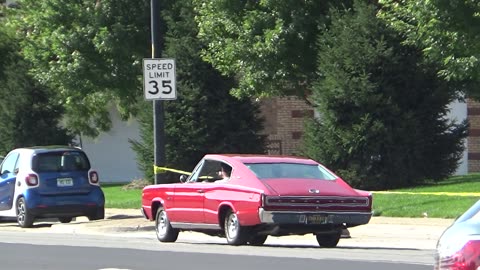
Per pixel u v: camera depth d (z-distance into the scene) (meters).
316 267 33.62
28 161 57.88
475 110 84.94
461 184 63.53
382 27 60.38
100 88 80.31
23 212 57.28
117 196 76.75
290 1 63.62
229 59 64.88
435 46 49.94
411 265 34.19
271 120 94.44
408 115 61.41
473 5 47.97
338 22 61.53
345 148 61.88
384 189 62.31
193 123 73.81
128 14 77.31
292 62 65.25
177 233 45.75
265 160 41.59
